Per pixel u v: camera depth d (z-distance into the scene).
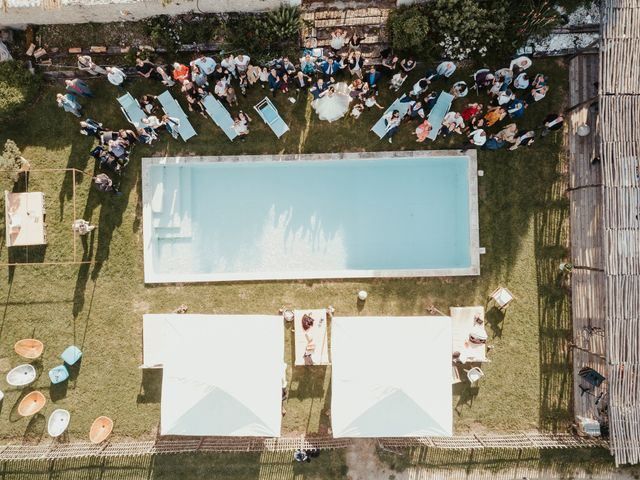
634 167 10.55
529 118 11.93
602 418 11.83
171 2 10.64
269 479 12.06
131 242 11.99
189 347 10.45
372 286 12.04
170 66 11.58
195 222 12.33
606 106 10.53
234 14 11.30
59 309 11.96
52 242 11.91
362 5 11.48
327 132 11.95
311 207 12.38
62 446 11.93
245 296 12.05
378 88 11.85
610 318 10.67
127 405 12.02
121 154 11.27
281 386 10.81
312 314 11.77
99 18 11.31
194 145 11.93
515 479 12.09
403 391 10.07
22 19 11.20
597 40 11.55
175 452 11.91
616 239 10.58
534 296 12.06
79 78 11.76
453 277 12.03
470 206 11.99
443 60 11.52
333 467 12.09
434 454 12.11
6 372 12.01
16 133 11.86
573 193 11.95
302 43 11.60
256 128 11.95
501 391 12.09
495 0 10.63
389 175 12.38
